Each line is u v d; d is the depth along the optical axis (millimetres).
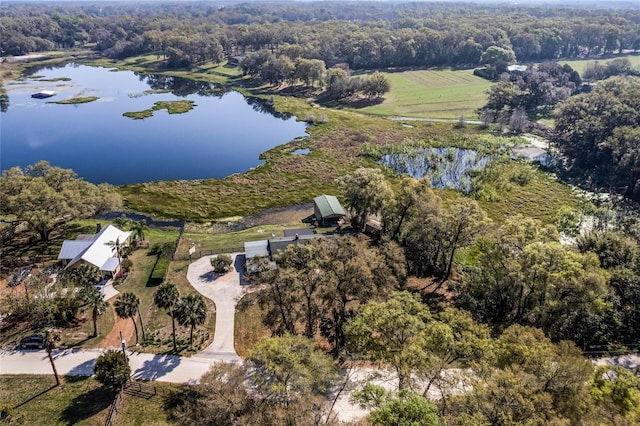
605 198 98812
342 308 52562
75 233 78562
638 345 52281
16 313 56375
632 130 103562
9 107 163125
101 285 63219
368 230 80250
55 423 40938
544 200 98438
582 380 34844
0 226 72312
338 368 45594
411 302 45281
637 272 59750
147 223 88125
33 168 81625
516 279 53562
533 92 159875
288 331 45969
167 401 44062
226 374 39625
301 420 34438
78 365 48469
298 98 183750
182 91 195125
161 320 56844
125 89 195500
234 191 102250
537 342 38281
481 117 147500
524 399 31422
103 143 131500
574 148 120812
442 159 119688
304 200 99250
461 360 39656
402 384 38688
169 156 123250
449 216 64312
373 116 159625
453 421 32875
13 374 46906
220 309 59062
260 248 69500
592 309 50844
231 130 145250
